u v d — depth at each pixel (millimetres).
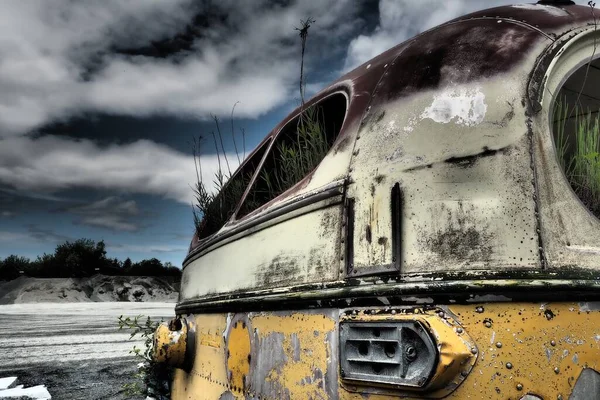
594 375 1254
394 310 1403
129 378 5957
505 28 1675
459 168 1468
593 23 1728
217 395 2344
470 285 1316
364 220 1590
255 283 2059
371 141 1698
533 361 1243
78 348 8672
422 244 1443
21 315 17562
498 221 1379
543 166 1434
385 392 1359
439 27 1894
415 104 1639
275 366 1819
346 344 1454
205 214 3611
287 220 1937
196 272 3025
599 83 2064
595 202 1816
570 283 1280
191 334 2854
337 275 1622
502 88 1515
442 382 1259
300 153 2314
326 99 2293
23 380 5914
